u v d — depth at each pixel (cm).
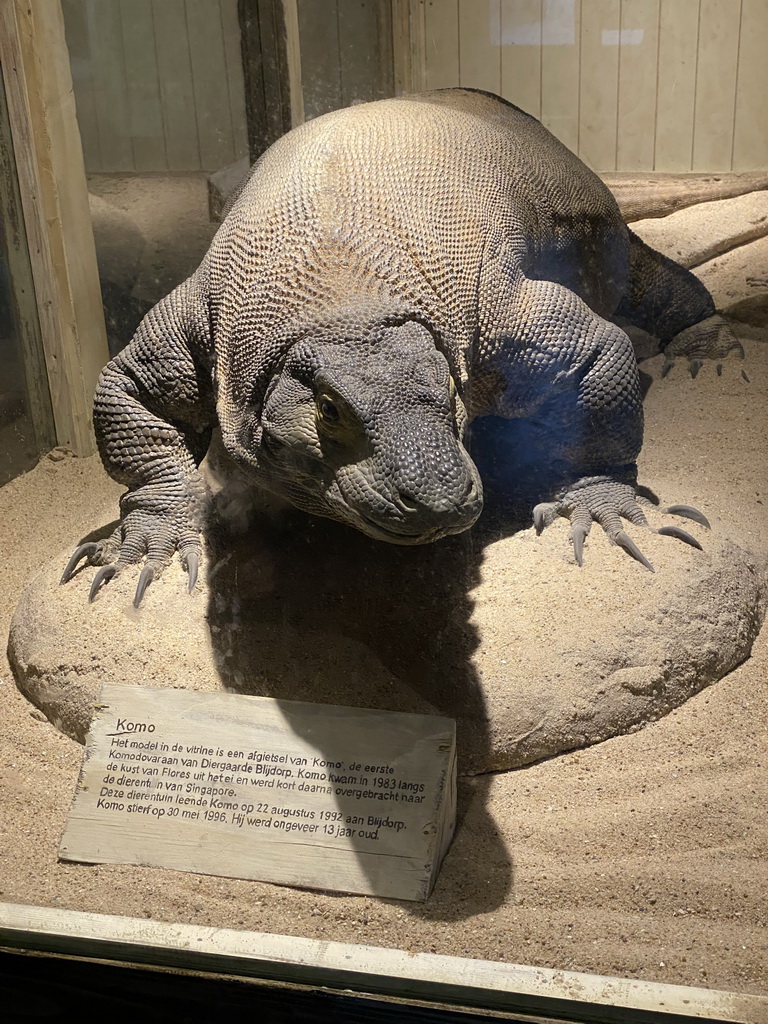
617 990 58
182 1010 63
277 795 74
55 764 87
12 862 75
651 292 128
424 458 72
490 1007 59
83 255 132
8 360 132
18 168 126
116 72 93
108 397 105
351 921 69
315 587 96
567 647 88
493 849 76
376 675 88
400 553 98
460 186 99
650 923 67
